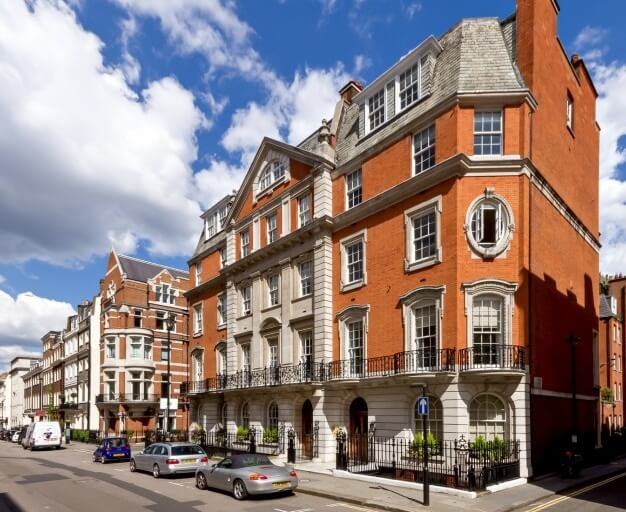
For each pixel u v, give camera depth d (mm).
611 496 14266
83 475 21047
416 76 21234
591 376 23750
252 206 30250
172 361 49188
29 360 100500
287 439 23750
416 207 19500
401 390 18766
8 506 14188
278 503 14148
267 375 26375
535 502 13430
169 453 19812
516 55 19969
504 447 15648
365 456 19750
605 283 43219
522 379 16438
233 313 30641
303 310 24594
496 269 17484
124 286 47281
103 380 46500
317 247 23922
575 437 17438
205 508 13523
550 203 20156
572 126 24062
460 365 16844
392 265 20344
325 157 24312
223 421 31062
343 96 27453
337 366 22047
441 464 15820
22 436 47250
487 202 17953
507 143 18266
